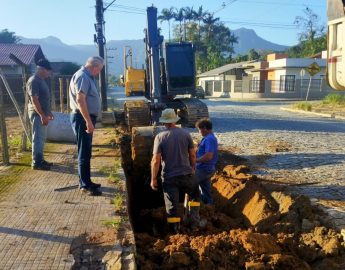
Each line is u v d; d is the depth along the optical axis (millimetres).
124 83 22094
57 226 5059
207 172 7125
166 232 6840
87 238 4730
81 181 6418
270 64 47344
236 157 9930
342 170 8656
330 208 6059
